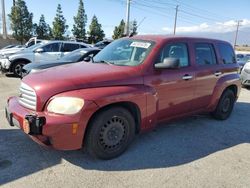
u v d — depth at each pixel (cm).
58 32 6309
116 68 454
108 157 426
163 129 575
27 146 459
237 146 508
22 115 392
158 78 470
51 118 371
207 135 555
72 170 393
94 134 402
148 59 468
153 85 462
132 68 455
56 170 391
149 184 367
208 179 387
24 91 413
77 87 390
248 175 404
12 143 468
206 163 434
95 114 399
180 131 569
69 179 370
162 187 362
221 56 626
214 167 422
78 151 448
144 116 452
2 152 435
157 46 484
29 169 390
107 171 395
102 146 415
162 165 420
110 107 412
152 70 465
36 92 386
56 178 371
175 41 516
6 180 361
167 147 486
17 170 386
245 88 1176
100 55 538
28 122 375
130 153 454
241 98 952
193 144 506
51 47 1369
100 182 366
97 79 409
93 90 395
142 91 440
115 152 432
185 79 519
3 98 808
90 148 407
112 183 365
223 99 643
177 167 416
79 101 377
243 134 573
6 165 397
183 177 388
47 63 911
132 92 425
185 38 543
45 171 387
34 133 375
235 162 443
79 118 376
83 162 416
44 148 453
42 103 381
